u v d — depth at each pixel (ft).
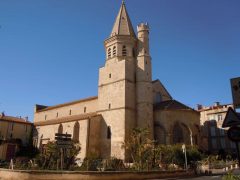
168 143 147.54
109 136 156.35
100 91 171.22
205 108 256.32
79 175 72.43
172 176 98.73
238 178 43.96
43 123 207.51
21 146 194.90
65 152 95.55
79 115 192.13
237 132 28.12
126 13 187.01
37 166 91.76
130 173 82.99
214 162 156.76
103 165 96.73
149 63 170.30
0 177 78.59
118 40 172.96
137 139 131.95
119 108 155.84
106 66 173.17
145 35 175.63
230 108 29.45
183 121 157.07
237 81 27.84
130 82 162.71
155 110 162.30
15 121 212.23
